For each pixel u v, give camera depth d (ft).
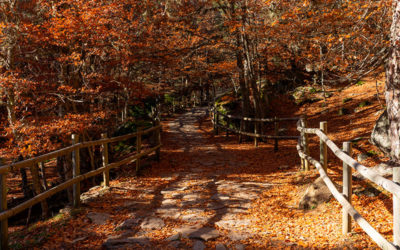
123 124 67.10
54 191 17.48
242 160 37.81
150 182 28.17
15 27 34.14
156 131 37.29
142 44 47.85
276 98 76.33
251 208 20.71
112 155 53.11
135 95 61.05
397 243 9.92
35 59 42.24
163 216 19.44
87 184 48.62
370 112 54.19
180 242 15.34
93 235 16.46
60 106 42.88
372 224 15.47
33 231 17.39
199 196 23.65
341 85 74.90
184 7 51.24
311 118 62.49
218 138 58.18
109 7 37.65
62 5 40.09
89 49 39.60
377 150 28.04
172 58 54.70
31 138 33.81
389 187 9.82
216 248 14.60
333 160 29.45
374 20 30.12
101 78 45.52
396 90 21.54
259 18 46.37
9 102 34.58
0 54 35.37
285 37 43.93
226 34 60.59
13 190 57.47
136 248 14.66
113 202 22.27
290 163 33.58
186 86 112.57
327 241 14.39
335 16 32.76
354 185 20.85
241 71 54.60
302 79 79.71
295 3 36.01
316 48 43.75
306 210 19.40
